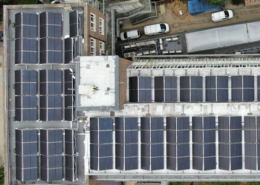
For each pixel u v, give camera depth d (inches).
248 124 1346.0
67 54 1402.6
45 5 1413.6
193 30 2070.6
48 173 1362.0
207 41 2016.5
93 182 1478.8
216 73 1386.6
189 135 1365.7
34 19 1414.9
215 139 1364.4
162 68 1390.3
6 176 1380.4
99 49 1584.6
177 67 1417.3
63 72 1406.3
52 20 1403.8
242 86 1347.2
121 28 2201.0
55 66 1425.9
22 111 1379.2
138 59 1670.8
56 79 1386.6
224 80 1358.3
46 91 1376.7
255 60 1529.3
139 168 1371.8
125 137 1337.4
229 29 1999.3
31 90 1393.9
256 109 1353.3
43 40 1402.6
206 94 1368.1
